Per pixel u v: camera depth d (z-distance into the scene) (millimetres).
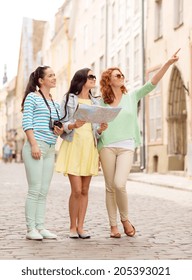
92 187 16453
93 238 6930
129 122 6926
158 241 6723
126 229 7102
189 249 6172
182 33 22328
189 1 21688
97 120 6285
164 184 17219
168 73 23797
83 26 40594
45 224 8312
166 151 24031
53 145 6824
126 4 29891
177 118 23578
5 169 34281
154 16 25516
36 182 6703
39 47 68500
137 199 12773
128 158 6871
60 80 49594
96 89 36281
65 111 6773
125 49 30094
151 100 25703
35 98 6676
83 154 6812
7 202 11922
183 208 10812
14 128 75812
